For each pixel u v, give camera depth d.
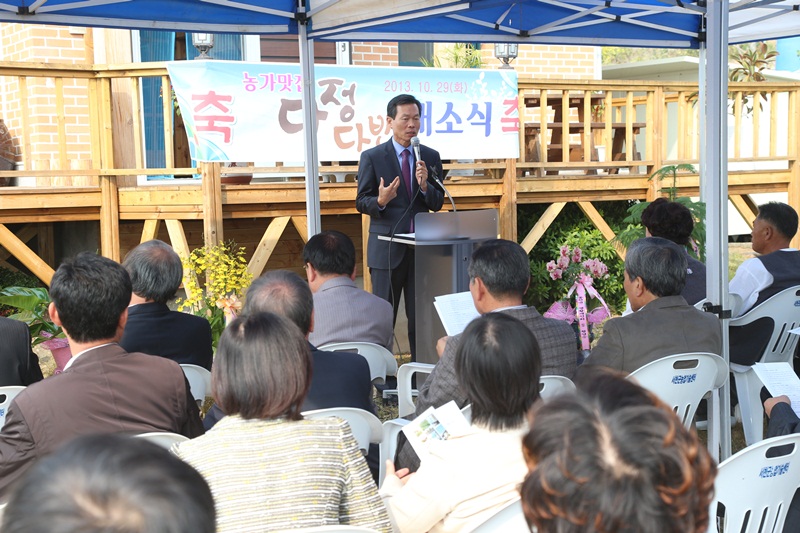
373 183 5.52
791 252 4.46
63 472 0.76
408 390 3.77
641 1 5.42
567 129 7.93
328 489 1.86
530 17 5.62
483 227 4.96
